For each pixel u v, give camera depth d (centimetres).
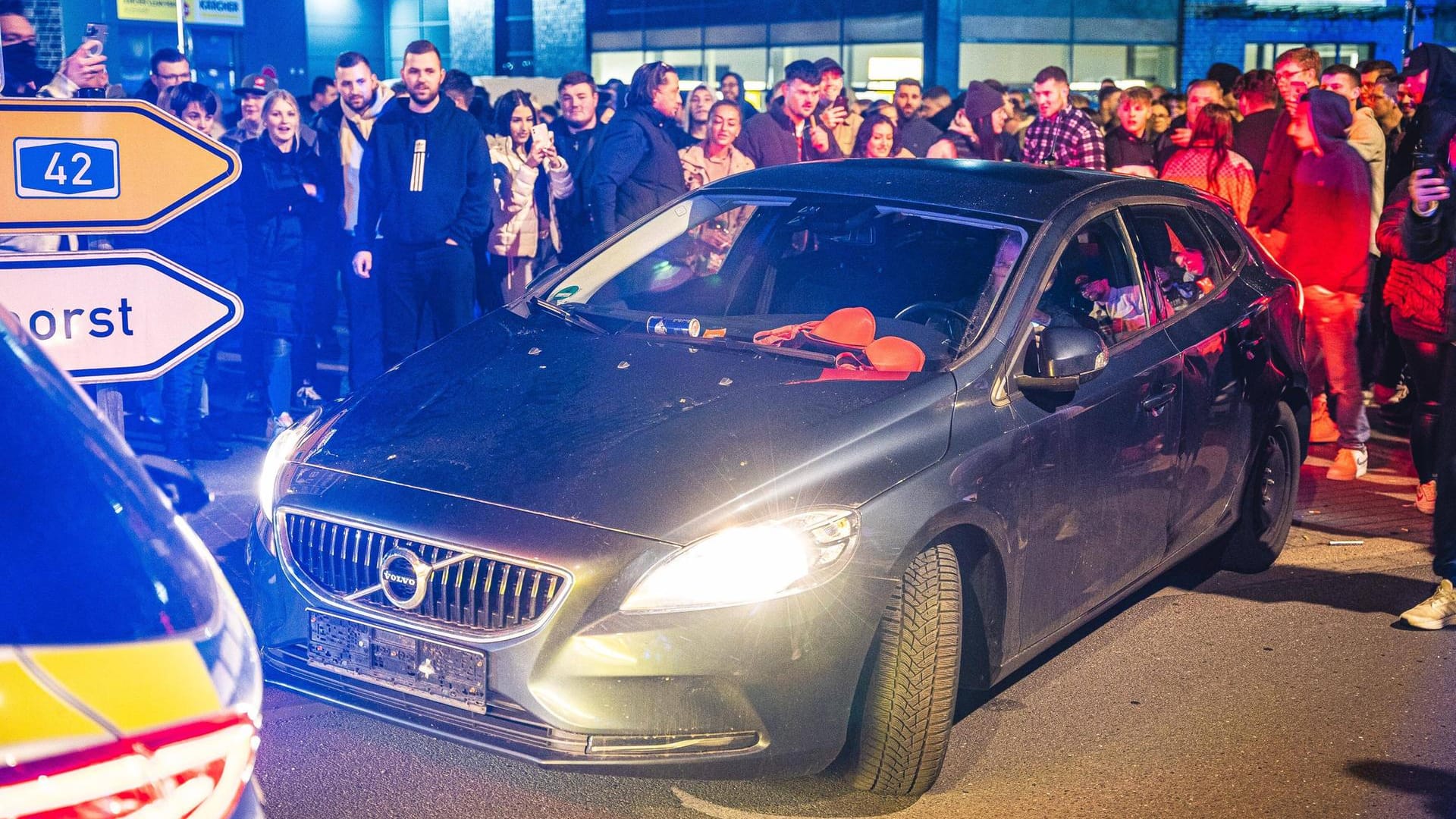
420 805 365
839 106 979
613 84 1299
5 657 147
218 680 162
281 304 757
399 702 338
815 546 334
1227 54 2436
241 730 160
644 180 782
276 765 382
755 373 400
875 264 464
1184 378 473
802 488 342
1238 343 513
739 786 377
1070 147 905
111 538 170
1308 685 461
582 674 319
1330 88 824
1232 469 519
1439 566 517
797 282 474
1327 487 709
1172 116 1183
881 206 472
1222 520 522
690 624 322
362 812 360
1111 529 439
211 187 411
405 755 392
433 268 744
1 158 389
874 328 420
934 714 355
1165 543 478
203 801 154
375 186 743
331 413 402
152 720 151
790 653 329
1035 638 411
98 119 397
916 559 356
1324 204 702
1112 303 457
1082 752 406
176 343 412
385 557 338
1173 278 496
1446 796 388
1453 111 571
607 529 328
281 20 2848
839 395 382
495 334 446
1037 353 409
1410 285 624
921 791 366
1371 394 923
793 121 918
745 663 325
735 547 328
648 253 499
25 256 392
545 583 325
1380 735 425
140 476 187
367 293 784
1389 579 571
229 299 416
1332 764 405
